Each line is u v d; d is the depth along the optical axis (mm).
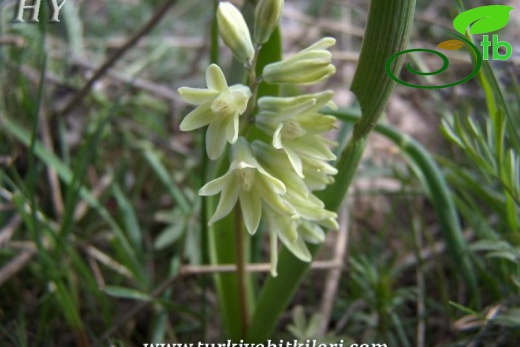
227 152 116
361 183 193
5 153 176
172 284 147
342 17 244
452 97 196
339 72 233
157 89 198
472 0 194
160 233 179
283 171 95
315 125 91
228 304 130
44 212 172
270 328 121
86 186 175
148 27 171
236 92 86
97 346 131
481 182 168
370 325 141
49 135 182
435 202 135
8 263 147
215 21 118
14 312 144
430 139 203
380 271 148
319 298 162
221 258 129
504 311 122
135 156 193
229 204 93
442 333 143
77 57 199
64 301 129
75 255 135
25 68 181
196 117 88
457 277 152
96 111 200
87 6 235
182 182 191
